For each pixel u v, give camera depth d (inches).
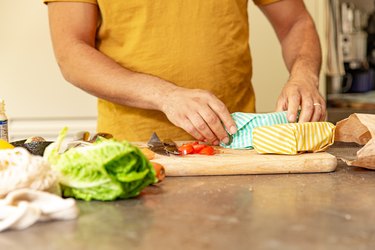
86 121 90.6
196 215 28.5
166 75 57.9
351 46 110.7
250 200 31.6
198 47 57.9
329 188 34.9
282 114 48.9
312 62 59.4
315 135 42.8
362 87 112.9
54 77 89.6
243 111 61.9
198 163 39.5
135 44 57.6
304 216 28.0
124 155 31.0
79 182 31.2
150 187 35.4
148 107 52.3
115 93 52.8
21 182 28.7
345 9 108.3
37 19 88.4
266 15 67.2
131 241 24.5
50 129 90.6
